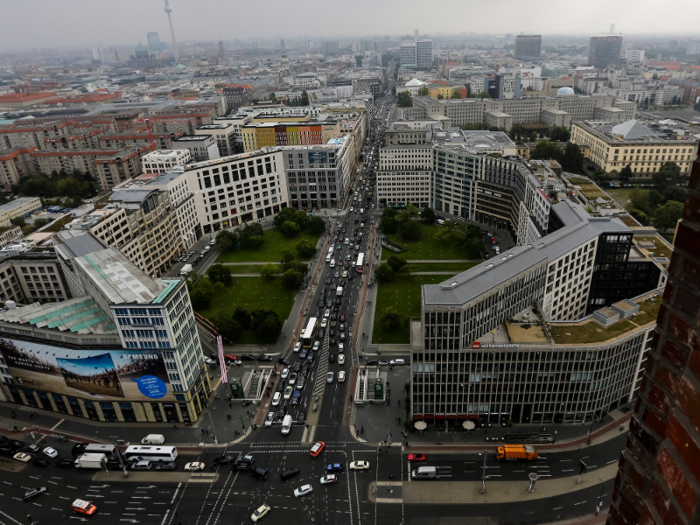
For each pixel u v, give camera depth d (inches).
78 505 5999.0
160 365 6884.8
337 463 6491.1
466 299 6190.9
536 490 6003.9
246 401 7682.1
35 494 6230.3
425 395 6820.9
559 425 6904.5
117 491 6279.5
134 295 6688.0
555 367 6446.9
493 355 6407.5
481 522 5659.5
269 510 5915.4
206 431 7140.8
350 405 7529.5
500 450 6397.6
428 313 6186.0
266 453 6737.2
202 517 5880.9
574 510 5743.1
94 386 7194.9
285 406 7539.4
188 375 7130.9
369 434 6968.5
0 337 7234.3
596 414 6909.5
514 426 6929.1
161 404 7214.6
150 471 6550.2
